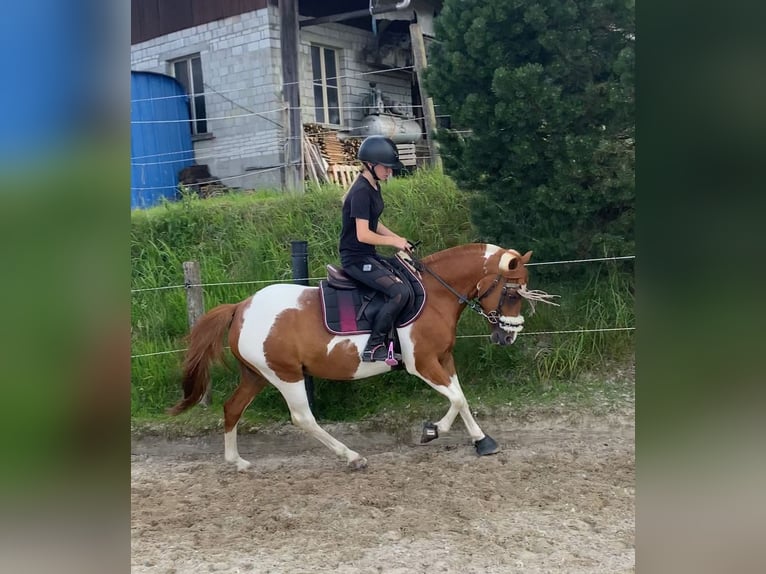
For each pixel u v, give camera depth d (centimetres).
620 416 396
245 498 334
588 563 260
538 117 376
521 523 296
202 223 515
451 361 371
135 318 470
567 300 441
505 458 368
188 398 362
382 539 285
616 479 338
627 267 438
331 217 505
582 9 371
